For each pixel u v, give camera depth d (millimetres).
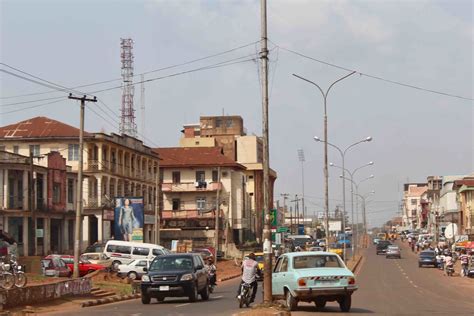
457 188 108500
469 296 32188
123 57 91250
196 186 93625
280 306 19594
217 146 109125
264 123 19922
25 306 24109
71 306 26031
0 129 70688
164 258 28078
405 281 46250
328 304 25156
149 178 84562
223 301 27969
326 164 49031
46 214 57812
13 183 55062
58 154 60969
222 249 86875
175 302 27688
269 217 19812
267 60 19984
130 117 90938
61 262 40781
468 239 85375
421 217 174000
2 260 29219
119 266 44969
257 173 113000
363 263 79125
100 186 67250
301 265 21453
